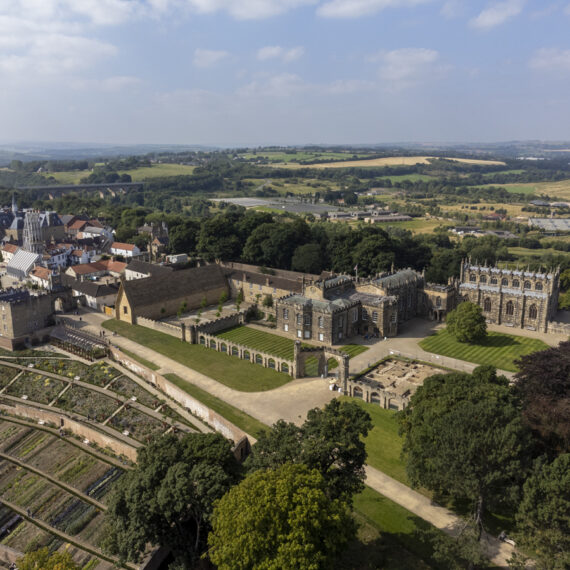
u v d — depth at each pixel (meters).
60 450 111.31
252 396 122.00
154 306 180.75
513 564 62.47
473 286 185.12
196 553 72.50
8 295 161.25
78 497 97.50
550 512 59.56
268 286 195.50
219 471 71.62
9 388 136.62
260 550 57.47
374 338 166.25
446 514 80.25
